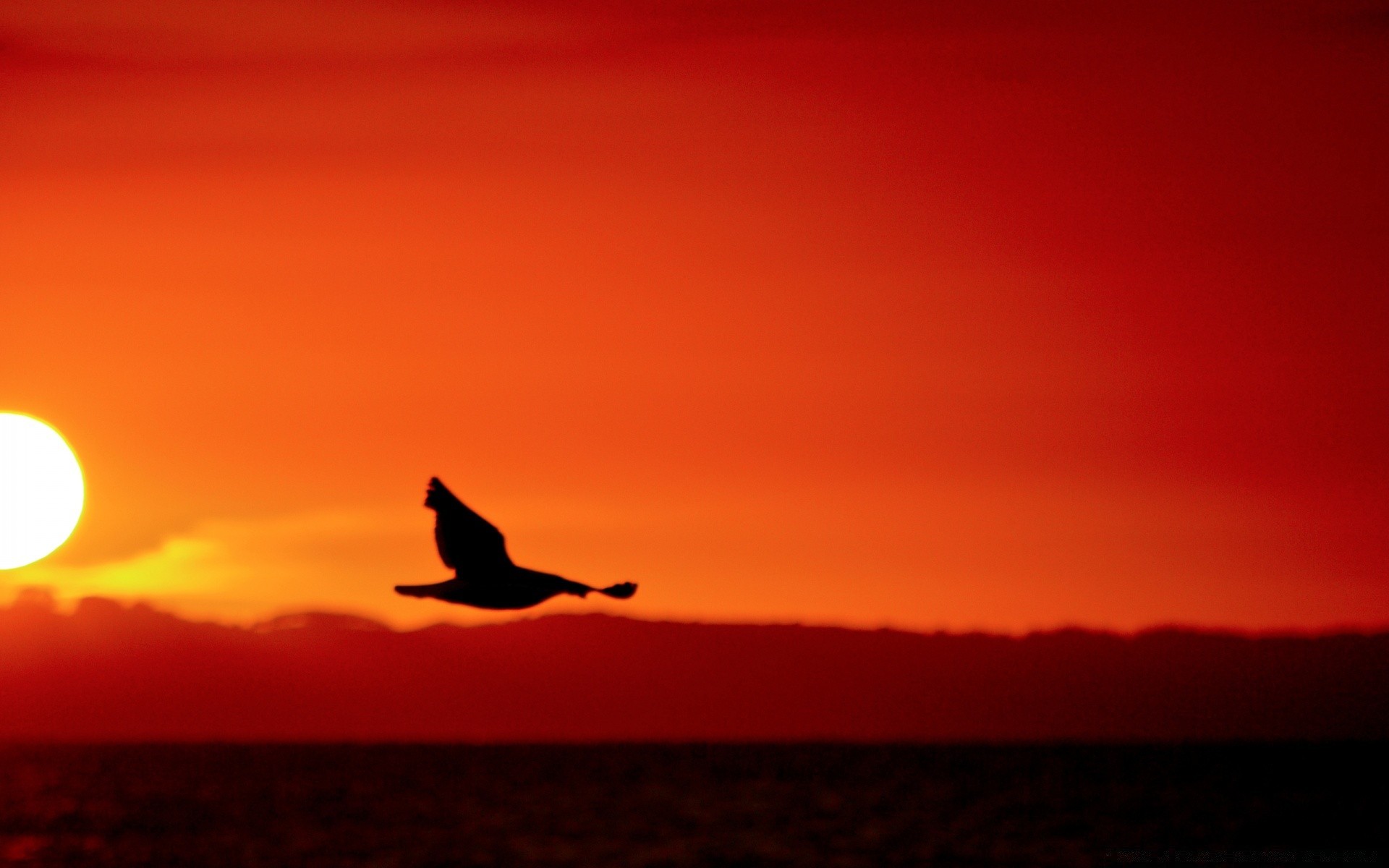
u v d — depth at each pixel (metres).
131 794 120.69
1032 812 109.94
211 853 88.44
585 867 84.44
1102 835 96.94
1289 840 95.44
